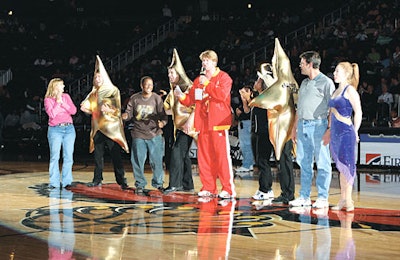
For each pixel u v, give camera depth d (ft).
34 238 18.07
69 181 30.94
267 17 77.05
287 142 25.22
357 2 71.92
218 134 26.50
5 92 68.69
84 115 60.54
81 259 15.66
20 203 25.18
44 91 69.87
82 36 83.82
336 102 22.93
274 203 25.31
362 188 31.27
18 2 90.74
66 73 75.00
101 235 18.52
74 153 59.06
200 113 26.99
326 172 24.07
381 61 57.00
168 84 60.29
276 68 25.38
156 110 29.04
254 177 36.81
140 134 28.91
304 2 83.82
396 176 37.91
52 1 90.02
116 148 30.19
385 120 45.52
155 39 80.02
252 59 67.21
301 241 17.79
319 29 66.54
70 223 20.52
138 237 18.25
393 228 19.81
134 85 66.18
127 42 78.23
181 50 74.18
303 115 24.00
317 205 24.14
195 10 87.76
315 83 23.79
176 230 19.36
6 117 64.18
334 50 61.00
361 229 19.63
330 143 23.36
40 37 83.46
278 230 19.44
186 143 28.71
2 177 35.96
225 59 68.69
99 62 30.07
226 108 26.48
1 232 18.94
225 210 23.48
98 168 31.14
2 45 81.35
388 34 60.95
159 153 29.35
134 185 31.96
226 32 77.15
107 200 26.16
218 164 26.78
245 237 18.33
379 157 42.50
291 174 25.34
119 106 30.04
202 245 17.22
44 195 27.71
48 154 58.54
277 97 24.91
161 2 89.10
